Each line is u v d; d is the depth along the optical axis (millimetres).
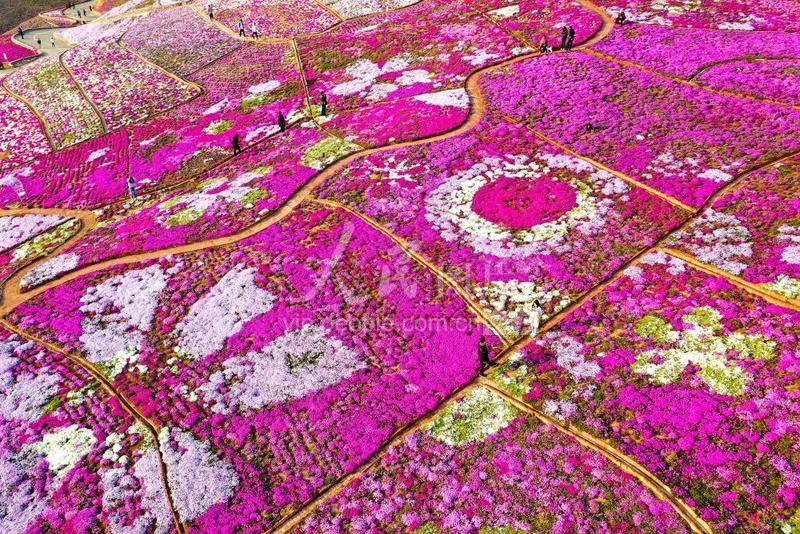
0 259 40812
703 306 26625
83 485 24031
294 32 69812
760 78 41844
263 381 27359
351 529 21000
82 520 22672
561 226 33031
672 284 28250
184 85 63312
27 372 29609
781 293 26062
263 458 24109
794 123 36500
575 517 20078
